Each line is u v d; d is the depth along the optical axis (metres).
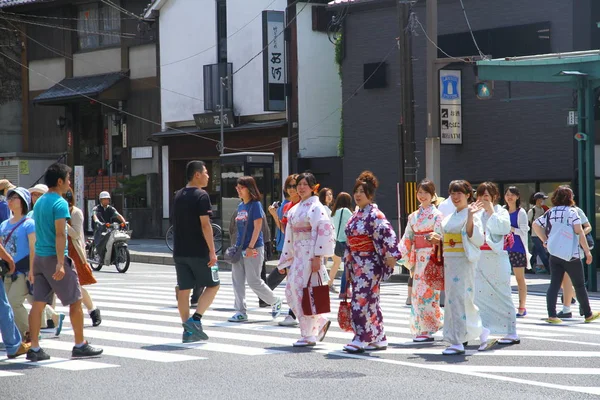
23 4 43.88
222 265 28.45
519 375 9.27
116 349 11.09
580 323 14.26
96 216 26.05
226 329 13.04
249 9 36.47
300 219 11.37
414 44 29.73
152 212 40.44
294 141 34.81
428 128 23.28
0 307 10.35
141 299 17.80
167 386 8.70
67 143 44.44
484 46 27.62
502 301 11.59
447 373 9.37
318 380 8.96
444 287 11.05
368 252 10.84
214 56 38.09
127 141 42.03
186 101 39.38
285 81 34.66
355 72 31.27
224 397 8.16
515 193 15.23
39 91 45.31
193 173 11.60
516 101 27.09
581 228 14.22
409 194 23.53
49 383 8.91
